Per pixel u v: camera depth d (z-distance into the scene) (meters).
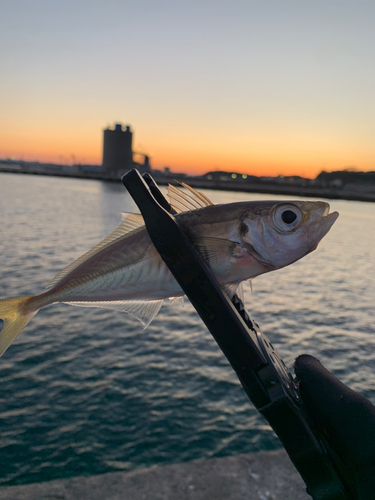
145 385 9.09
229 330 0.90
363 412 0.91
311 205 1.29
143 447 6.89
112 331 12.24
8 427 7.26
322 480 0.86
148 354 10.80
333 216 1.31
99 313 13.72
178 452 6.79
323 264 29.12
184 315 14.50
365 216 90.06
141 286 1.42
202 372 9.92
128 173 0.95
